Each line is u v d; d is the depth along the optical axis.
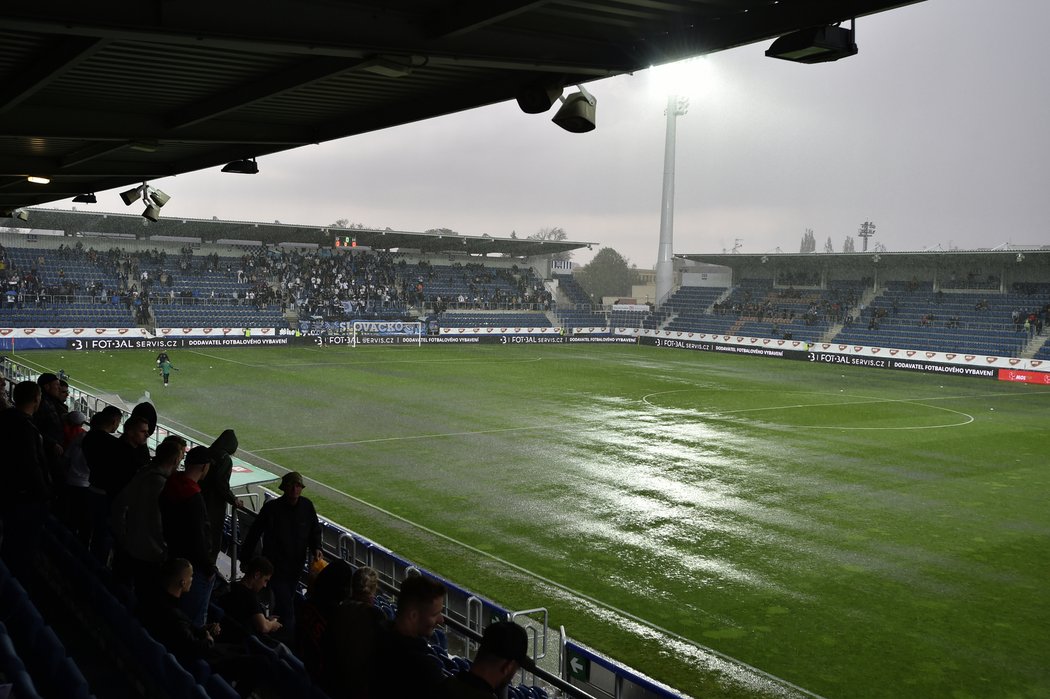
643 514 18.44
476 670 3.96
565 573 14.66
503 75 8.83
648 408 34.53
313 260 72.00
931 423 32.38
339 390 37.62
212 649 6.42
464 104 9.52
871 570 15.05
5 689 4.50
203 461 7.14
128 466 8.55
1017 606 13.45
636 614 12.92
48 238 61.56
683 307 78.00
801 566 15.20
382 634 4.75
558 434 28.06
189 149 14.02
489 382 42.38
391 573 12.44
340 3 6.45
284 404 32.94
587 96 7.87
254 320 60.91
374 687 4.54
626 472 22.55
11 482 7.52
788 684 10.72
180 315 58.50
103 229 62.50
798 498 20.11
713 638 12.09
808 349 62.09
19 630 5.96
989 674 11.05
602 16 6.80
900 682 10.80
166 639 6.25
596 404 35.31
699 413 33.50
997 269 62.34
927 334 58.78
